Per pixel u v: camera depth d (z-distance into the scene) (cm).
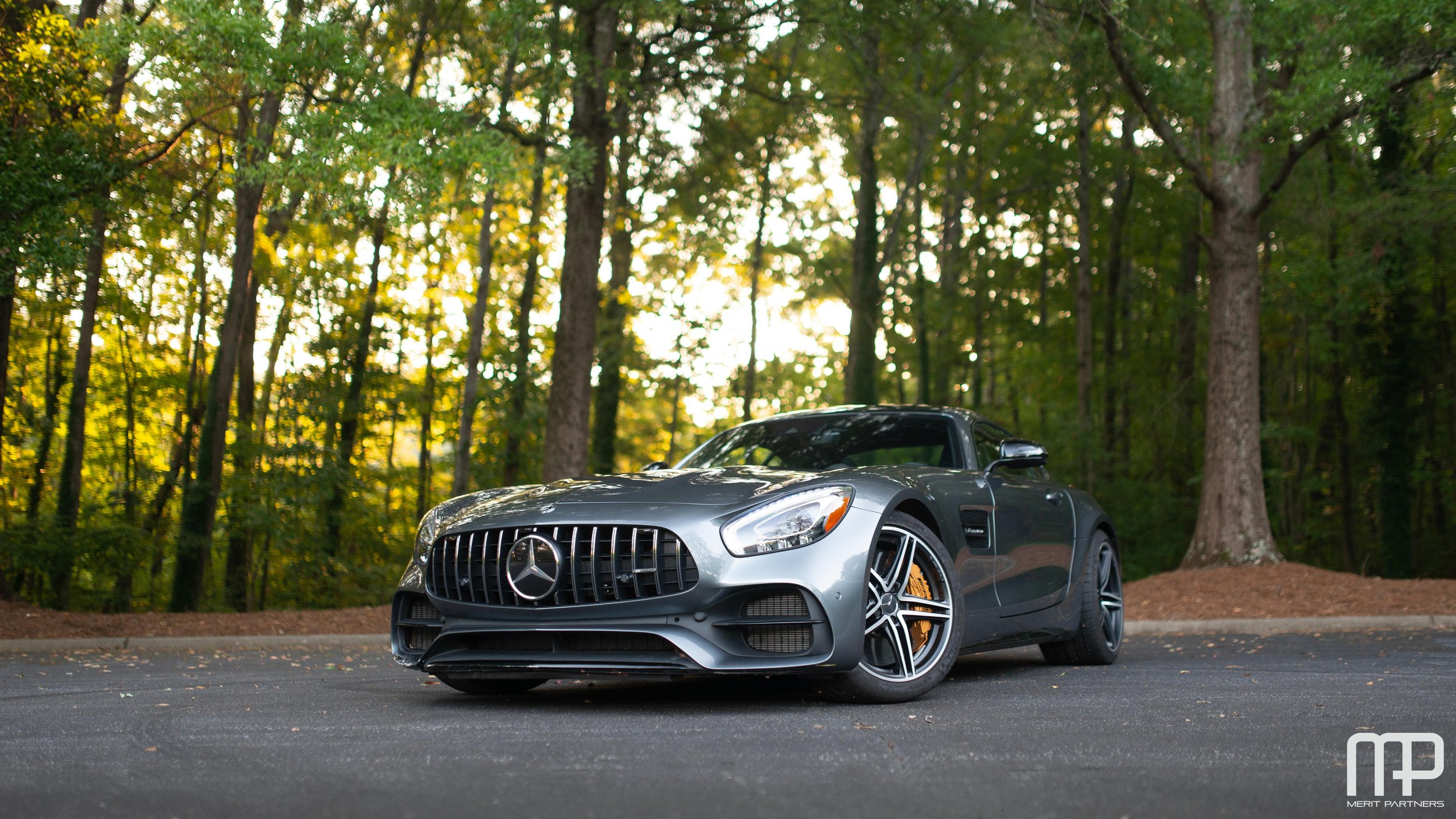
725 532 333
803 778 223
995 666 534
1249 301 1206
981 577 430
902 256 2633
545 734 285
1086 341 2231
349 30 927
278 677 500
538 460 2197
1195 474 2469
